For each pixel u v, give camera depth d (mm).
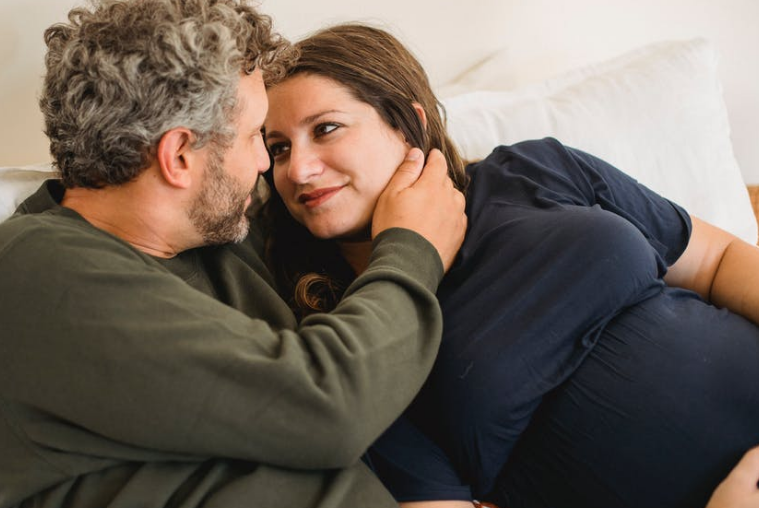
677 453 771
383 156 915
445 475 846
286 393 637
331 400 639
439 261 817
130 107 692
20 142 1117
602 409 800
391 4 1387
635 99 1323
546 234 863
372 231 883
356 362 657
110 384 633
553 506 829
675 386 788
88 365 636
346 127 892
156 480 686
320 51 907
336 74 887
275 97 890
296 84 882
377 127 914
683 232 1000
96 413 640
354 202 912
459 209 904
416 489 831
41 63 1088
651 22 1644
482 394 801
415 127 947
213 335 654
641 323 833
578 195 976
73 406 644
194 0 744
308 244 1044
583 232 845
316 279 979
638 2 1609
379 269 754
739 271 973
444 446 850
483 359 808
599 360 825
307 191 900
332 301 990
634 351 814
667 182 1302
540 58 1598
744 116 1767
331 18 1337
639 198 1002
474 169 1049
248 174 801
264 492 686
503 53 1532
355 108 896
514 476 856
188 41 692
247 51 773
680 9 1638
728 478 740
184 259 845
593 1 1580
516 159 1007
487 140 1230
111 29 698
